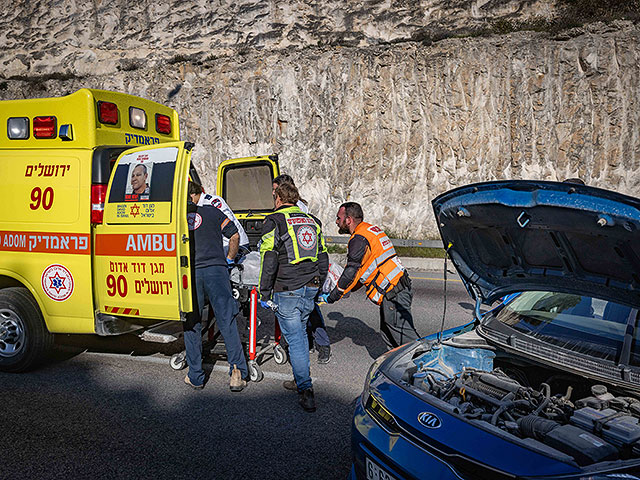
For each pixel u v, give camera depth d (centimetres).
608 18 1445
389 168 1571
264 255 408
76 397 438
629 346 276
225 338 450
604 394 256
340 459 339
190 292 425
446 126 1511
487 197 264
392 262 448
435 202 299
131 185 441
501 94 1461
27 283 482
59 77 2011
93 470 320
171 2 1948
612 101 1373
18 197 488
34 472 316
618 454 209
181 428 381
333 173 1609
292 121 1636
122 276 446
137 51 1984
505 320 337
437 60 1505
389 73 1553
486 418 241
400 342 452
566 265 274
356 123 1584
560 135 1418
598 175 1394
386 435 240
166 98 1769
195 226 444
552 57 1414
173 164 420
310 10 1797
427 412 239
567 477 188
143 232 432
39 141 488
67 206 469
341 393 454
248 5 1861
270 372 509
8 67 2119
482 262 323
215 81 1716
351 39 1720
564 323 313
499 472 197
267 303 416
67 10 2077
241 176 734
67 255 468
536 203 243
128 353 565
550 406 253
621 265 243
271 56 1694
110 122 495
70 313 472
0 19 2150
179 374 500
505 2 1603
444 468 212
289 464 331
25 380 477
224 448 351
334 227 1603
